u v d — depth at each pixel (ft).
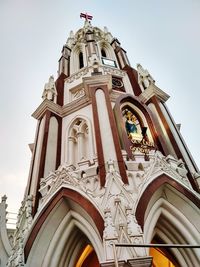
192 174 49.21
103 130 48.29
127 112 61.21
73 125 62.18
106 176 38.37
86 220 38.04
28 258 35.53
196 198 39.55
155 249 47.44
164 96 70.28
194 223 38.93
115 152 43.52
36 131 64.75
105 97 55.98
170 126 60.54
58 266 37.45
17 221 45.57
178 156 52.65
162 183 39.32
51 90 73.77
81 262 45.34
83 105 64.44
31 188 49.93
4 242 41.60
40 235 37.58
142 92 70.54
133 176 40.32
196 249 36.81
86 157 52.95
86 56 90.99
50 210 38.73
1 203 46.65
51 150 55.77
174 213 39.99
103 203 34.94
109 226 30.76
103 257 31.50
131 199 35.14
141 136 57.21
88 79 61.41
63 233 39.27
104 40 104.88
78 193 38.37
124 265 27.25
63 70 87.66
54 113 65.21
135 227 30.66
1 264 38.96
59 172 43.27
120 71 82.53
